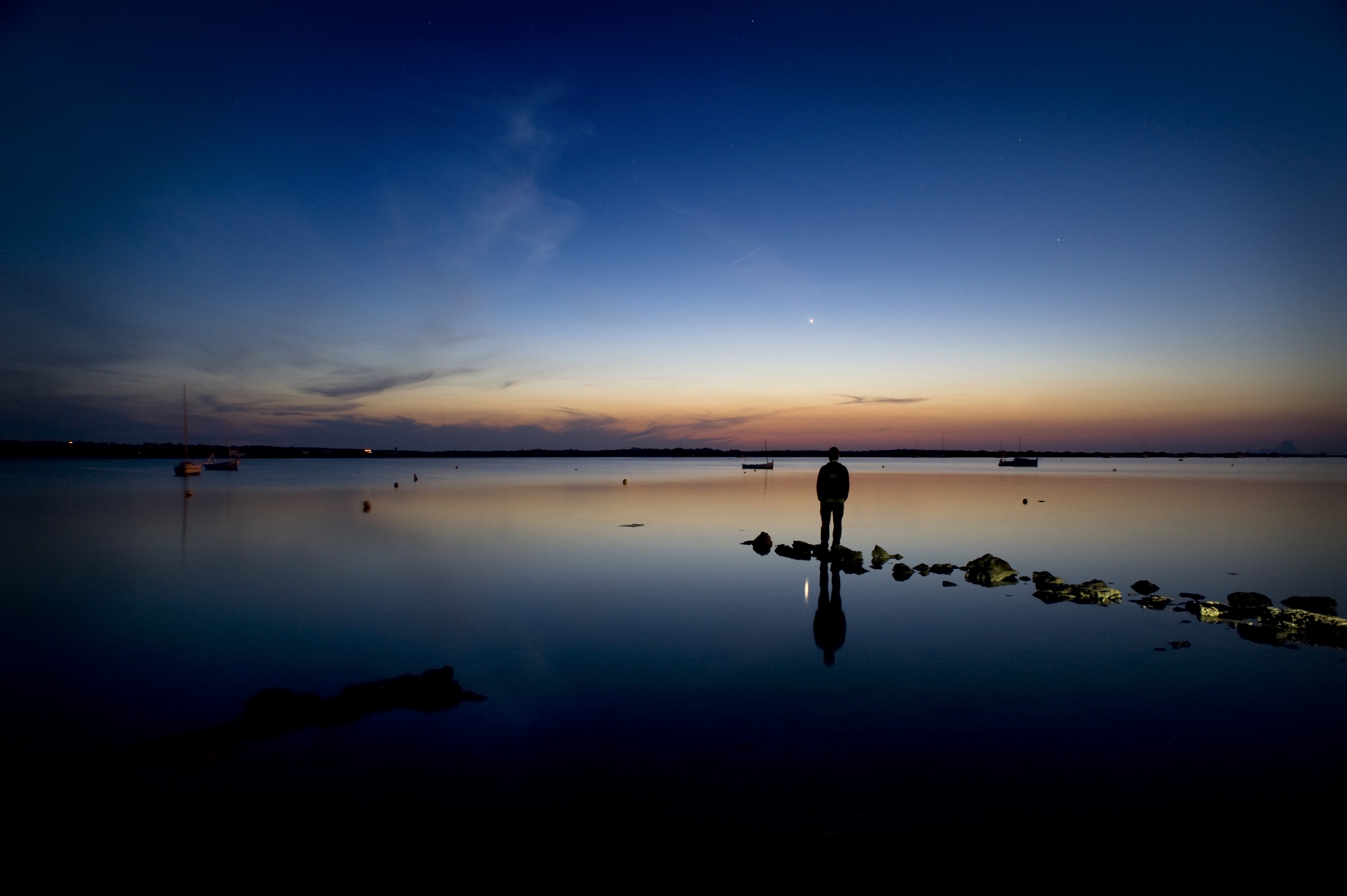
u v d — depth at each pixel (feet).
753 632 32.14
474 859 14.12
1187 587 43.04
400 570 49.11
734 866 13.85
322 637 31.45
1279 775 17.63
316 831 15.15
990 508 99.35
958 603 38.09
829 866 13.85
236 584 43.88
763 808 16.06
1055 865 13.91
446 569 49.44
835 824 15.37
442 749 19.21
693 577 45.98
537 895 13.02
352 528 76.59
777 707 22.35
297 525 79.41
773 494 137.18
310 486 172.45
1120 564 51.55
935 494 132.87
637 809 15.99
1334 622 31.45
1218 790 16.88
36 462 514.27
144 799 16.49
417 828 15.25
